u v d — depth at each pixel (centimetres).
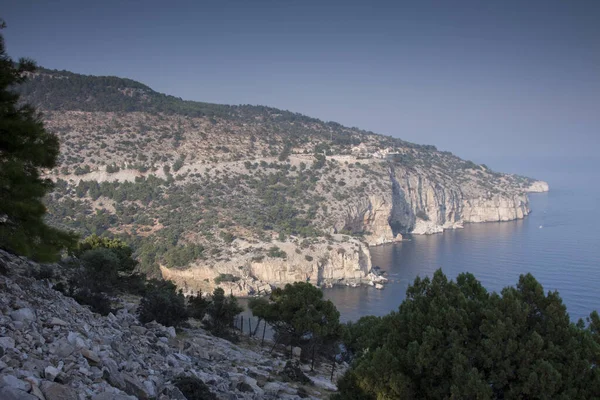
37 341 1470
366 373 2356
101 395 1291
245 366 3372
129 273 6462
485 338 2297
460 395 2069
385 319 2881
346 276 18025
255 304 5747
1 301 1681
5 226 1955
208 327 4969
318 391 3381
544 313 2306
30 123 2017
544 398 2009
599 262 18688
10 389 1080
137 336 2448
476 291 2669
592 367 2123
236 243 17938
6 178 1852
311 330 4259
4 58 2012
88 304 2883
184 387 1877
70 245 2189
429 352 2248
